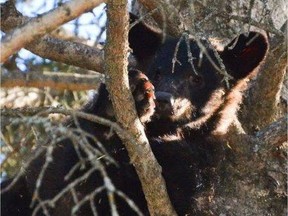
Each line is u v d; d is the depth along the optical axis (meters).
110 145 7.85
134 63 9.03
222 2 8.32
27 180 8.89
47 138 5.96
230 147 8.36
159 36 8.94
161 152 8.18
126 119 6.36
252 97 8.55
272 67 8.04
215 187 8.36
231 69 8.99
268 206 8.33
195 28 6.95
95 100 8.07
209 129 8.69
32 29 5.72
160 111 7.89
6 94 10.52
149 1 8.61
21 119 5.53
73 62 9.15
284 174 8.38
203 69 8.70
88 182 7.99
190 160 8.30
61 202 8.30
